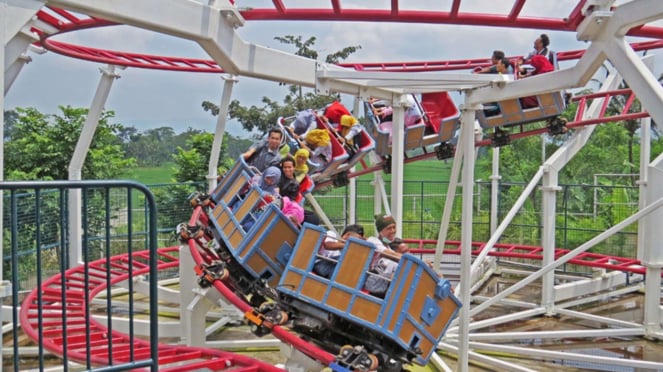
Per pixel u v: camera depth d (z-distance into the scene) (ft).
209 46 20.15
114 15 16.53
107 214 12.17
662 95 15.03
